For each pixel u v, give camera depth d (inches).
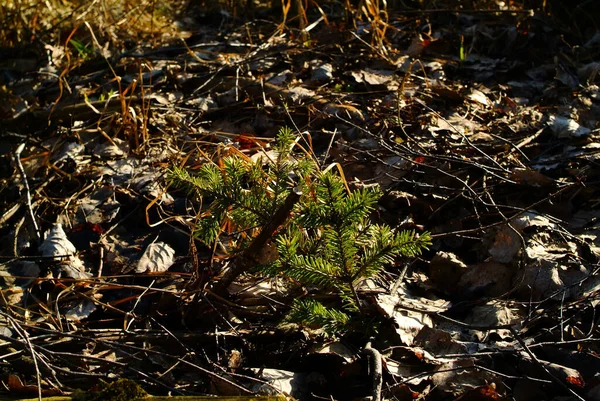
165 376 65.5
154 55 95.3
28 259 72.8
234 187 66.2
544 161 78.7
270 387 64.0
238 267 66.9
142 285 71.4
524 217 73.5
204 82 90.0
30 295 71.1
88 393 62.8
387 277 71.0
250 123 84.5
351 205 64.6
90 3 100.8
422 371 65.2
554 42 95.0
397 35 97.0
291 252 65.3
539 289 69.6
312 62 91.6
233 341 67.2
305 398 64.4
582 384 64.0
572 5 98.3
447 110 85.0
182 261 72.7
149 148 82.1
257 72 91.1
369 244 67.4
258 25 102.7
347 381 65.1
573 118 83.4
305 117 84.4
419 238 65.1
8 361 66.1
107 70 92.8
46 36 99.1
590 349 66.2
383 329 66.9
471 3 101.2
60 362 66.4
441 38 95.3
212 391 64.5
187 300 69.4
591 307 68.1
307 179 70.9
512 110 85.5
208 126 85.0
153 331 67.7
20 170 78.8
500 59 93.9
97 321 68.8
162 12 106.0
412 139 80.2
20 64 95.0
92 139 83.7
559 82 89.6
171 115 85.5
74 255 73.5
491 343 66.6
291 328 67.0
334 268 65.6
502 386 64.4
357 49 93.7
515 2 101.2
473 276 70.8
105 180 79.7
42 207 77.9
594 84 88.5
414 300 69.5
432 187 76.8
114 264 72.8
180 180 66.3
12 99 88.4
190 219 74.6
